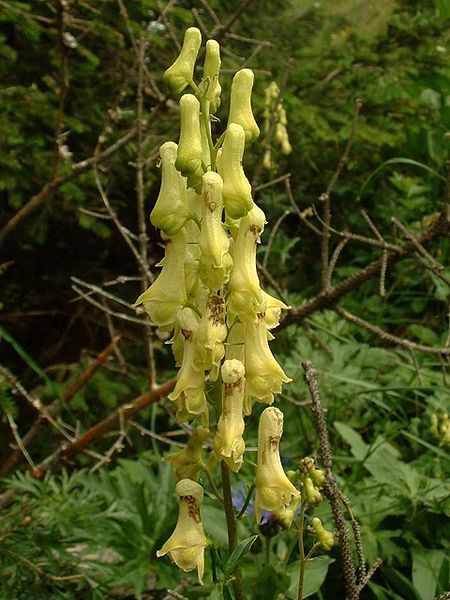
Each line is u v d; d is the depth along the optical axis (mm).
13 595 233
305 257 515
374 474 266
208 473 163
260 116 458
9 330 476
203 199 148
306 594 202
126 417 300
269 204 472
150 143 412
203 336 150
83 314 483
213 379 153
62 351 481
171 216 153
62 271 472
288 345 366
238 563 158
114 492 265
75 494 274
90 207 412
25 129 395
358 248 502
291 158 486
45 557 248
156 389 297
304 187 500
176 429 405
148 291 157
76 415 422
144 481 270
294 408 317
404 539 255
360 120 476
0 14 354
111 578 242
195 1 463
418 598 225
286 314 281
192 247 163
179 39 432
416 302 431
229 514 161
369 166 510
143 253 292
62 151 322
